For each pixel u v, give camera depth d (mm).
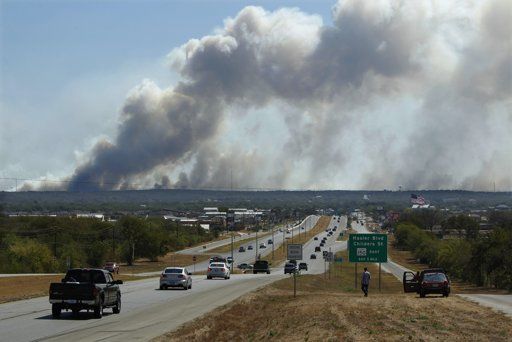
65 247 161250
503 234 92875
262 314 40781
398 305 44188
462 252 118875
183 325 33625
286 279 87938
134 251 175500
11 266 131250
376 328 30625
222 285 72875
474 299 53344
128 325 33719
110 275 40594
